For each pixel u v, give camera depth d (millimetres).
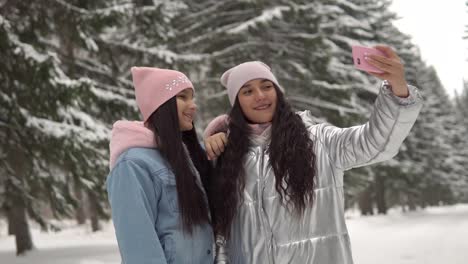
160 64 12727
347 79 17344
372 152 2303
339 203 2402
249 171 2492
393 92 2186
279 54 14281
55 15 10594
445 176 41219
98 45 12188
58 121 10172
